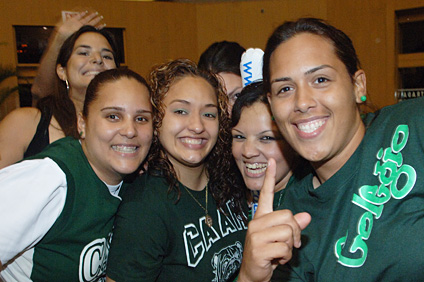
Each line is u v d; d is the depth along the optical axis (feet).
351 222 3.26
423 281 2.86
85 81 6.24
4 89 9.21
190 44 11.32
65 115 5.94
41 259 3.88
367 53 10.42
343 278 3.15
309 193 3.79
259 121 4.70
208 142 4.60
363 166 3.38
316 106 3.31
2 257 3.51
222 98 4.82
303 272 3.52
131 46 10.52
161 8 10.84
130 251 3.88
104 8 10.12
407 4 9.76
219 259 4.39
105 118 4.10
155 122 4.43
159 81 4.54
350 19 10.50
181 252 4.15
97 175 4.25
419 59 10.05
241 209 5.07
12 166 3.83
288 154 4.83
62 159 4.00
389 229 3.02
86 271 4.04
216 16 11.34
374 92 10.45
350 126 3.41
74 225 3.93
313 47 3.34
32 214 3.59
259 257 3.05
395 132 3.32
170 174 4.45
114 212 4.28
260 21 11.16
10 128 5.65
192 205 4.47
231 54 6.46
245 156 4.89
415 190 3.02
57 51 6.91
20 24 9.36
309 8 10.81
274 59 3.51
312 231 3.56
